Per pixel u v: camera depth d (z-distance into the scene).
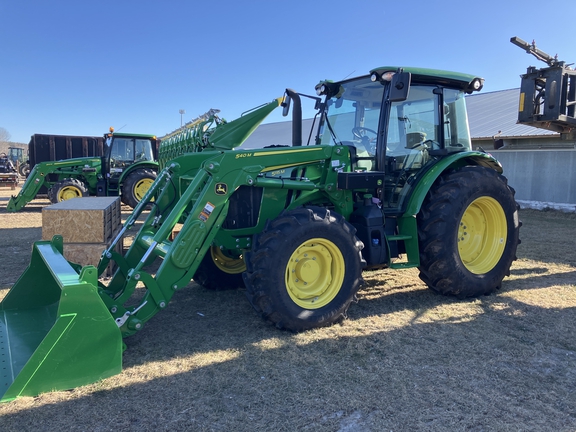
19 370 2.86
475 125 15.29
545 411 2.62
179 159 4.52
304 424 2.49
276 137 24.77
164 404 2.67
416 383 2.93
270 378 2.99
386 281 5.39
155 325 3.97
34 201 16.12
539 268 5.94
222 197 3.64
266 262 3.56
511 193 4.91
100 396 2.74
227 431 2.42
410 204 4.45
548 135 12.12
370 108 4.59
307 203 4.33
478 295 4.73
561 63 5.42
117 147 12.98
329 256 3.93
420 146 4.74
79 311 2.82
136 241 4.11
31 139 16.47
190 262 3.49
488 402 2.71
